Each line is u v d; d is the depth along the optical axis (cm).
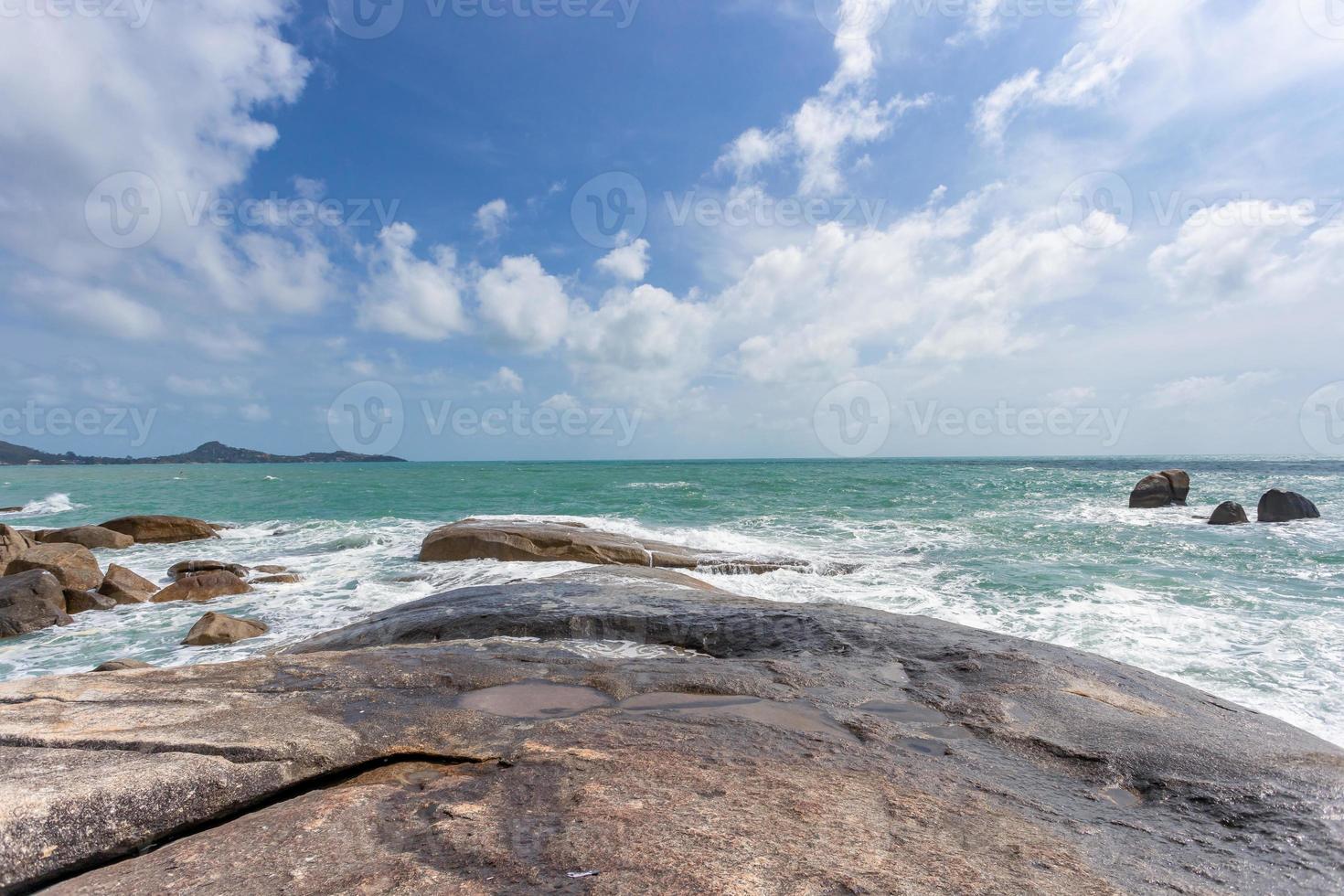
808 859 225
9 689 406
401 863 224
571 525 1652
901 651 550
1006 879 221
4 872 231
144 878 220
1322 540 1511
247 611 997
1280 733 393
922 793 296
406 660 502
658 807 265
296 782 310
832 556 1303
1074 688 455
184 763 299
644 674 481
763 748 346
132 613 1000
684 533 1568
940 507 2367
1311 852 252
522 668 485
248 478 5422
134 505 2864
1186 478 2364
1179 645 737
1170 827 273
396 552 1499
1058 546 1469
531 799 275
